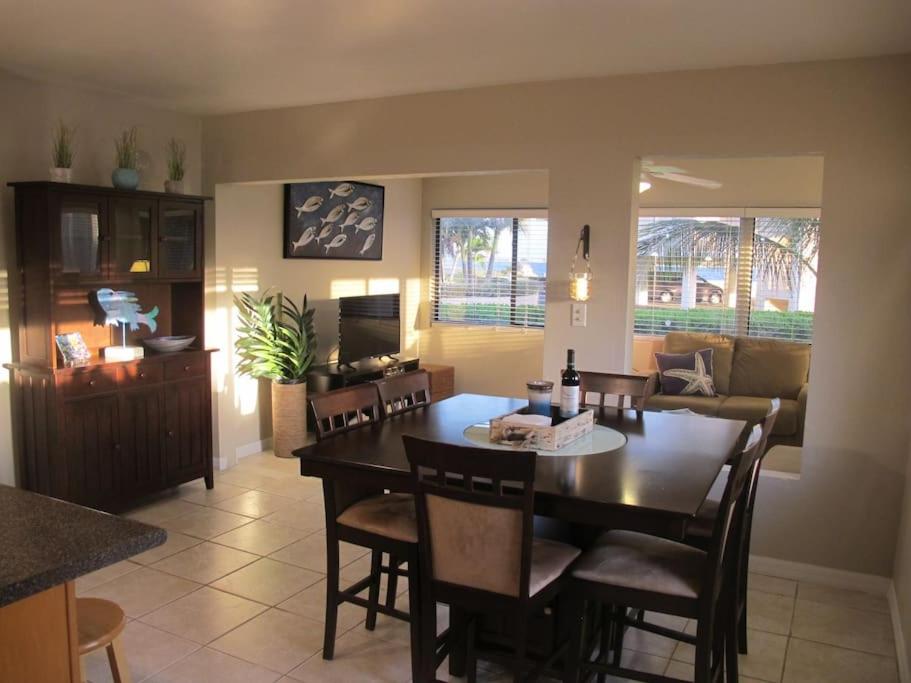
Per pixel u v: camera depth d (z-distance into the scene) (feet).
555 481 7.70
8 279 13.73
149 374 14.70
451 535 7.50
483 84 13.60
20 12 9.82
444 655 8.52
